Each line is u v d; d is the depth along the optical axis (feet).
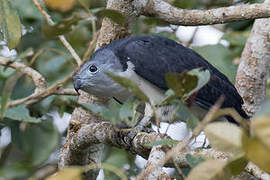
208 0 43.09
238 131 17.74
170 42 34.73
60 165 30.94
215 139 17.79
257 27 34.65
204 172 17.40
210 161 17.53
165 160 18.94
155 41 34.24
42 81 26.50
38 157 27.17
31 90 31.94
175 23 31.63
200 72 20.42
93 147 31.17
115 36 33.42
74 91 31.68
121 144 29.25
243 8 30.37
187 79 19.76
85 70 31.99
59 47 37.78
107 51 32.94
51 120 28.22
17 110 23.98
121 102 33.58
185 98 20.29
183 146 18.72
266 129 15.92
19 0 36.58
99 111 22.79
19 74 21.68
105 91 32.45
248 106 34.91
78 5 37.42
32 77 26.58
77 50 38.17
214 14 30.81
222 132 17.76
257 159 16.25
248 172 24.29
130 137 28.89
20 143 29.78
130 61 32.96
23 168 24.22
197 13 31.14
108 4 31.83
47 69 36.63
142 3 31.48
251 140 16.10
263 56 34.50
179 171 20.38
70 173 17.40
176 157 24.81
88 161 31.09
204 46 37.52
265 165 16.24
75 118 31.22
